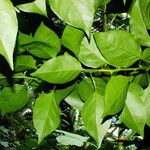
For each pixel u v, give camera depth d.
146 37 0.47
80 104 0.51
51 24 0.48
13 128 3.03
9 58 0.29
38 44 0.45
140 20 0.47
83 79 0.50
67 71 0.45
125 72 0.49
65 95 0.49
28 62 0.47
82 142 1.20
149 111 0.47
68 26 0.44
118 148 1.23
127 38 0.46
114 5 0.55
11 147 2.84
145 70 0.49
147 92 0.47
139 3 0.47
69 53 0.47
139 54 0.47
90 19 0.39
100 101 0.47
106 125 0.46
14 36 0.30
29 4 0.42
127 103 0.46
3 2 0.30
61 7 0.39
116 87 0.43
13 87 0.51
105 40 0.45
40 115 0.47
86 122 0.46
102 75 0.50
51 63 0.44
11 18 0.30
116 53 0.46
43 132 0.47
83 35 0.44
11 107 0.52
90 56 0.47
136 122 0.46
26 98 0.53
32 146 1.36
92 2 0.39
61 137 1.18
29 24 0.50
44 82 0.50
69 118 2.13
